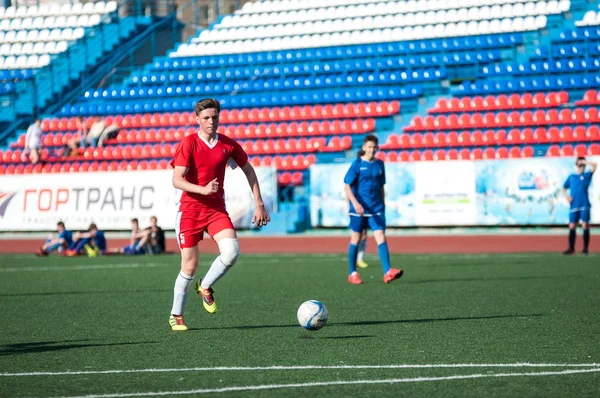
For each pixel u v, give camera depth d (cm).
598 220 5703
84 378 1419
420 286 3011
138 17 9419
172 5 10681
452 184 6009
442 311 2295
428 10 8456
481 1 8331
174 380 1394
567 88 7069
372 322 2092
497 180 5928
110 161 7550
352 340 1802
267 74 8238
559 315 2175
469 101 7138
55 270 4028
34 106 8275
